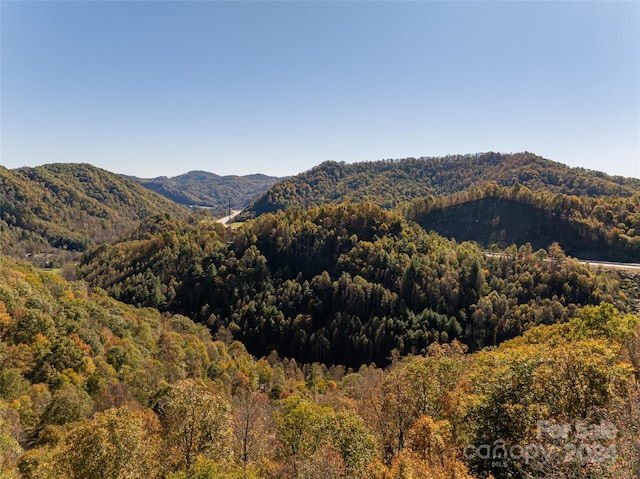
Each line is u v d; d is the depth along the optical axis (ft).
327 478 86.07
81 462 75.66
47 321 174.91
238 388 225.15
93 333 193.26
